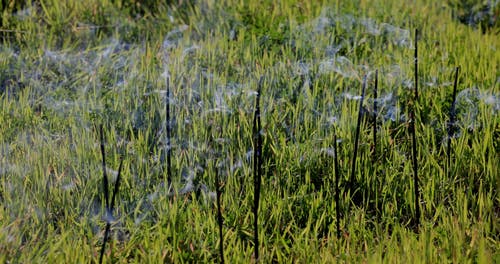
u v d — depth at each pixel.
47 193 4.97
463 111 5.98
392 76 6.35
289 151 5.45
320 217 5.01
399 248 4.68
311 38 6.99
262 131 5.60
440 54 6.93
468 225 4.90
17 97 6.13
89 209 4.92
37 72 6.48
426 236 4.65
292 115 5.89
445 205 5.30
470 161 5.48
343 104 5.93
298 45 6.80
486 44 7.14
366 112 5.94
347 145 5.51
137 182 5.14
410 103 6.10
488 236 4.94
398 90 6.15
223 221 4.90
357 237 4.88
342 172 5.35
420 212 5.16
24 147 5.38
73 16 7.28
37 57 6.69
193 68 6.43
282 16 7.36
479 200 5.14
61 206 4.91
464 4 8.05
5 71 6.40
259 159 4.64
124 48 7.03
